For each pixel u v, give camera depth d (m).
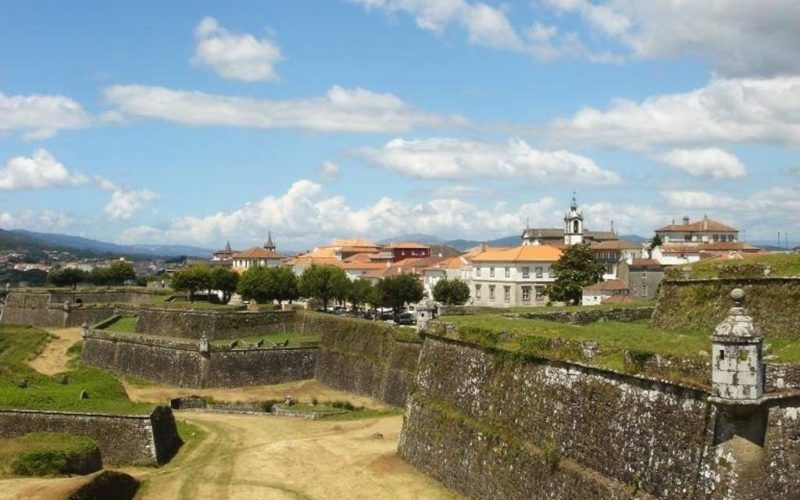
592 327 37.38
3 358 100.44
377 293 120.06
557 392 31.41
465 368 40.31
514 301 134.25
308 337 89.88
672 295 42.84
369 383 75.75
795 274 36.72
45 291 130.88
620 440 26.97
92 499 37.06
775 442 22.20
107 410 50.88
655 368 25.83
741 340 21.86
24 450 42.22
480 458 36.25
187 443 55.91
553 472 30.30
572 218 164.12
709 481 22.69
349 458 47.72
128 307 122.94
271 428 61.19
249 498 40.78
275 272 122.12
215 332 93.31
